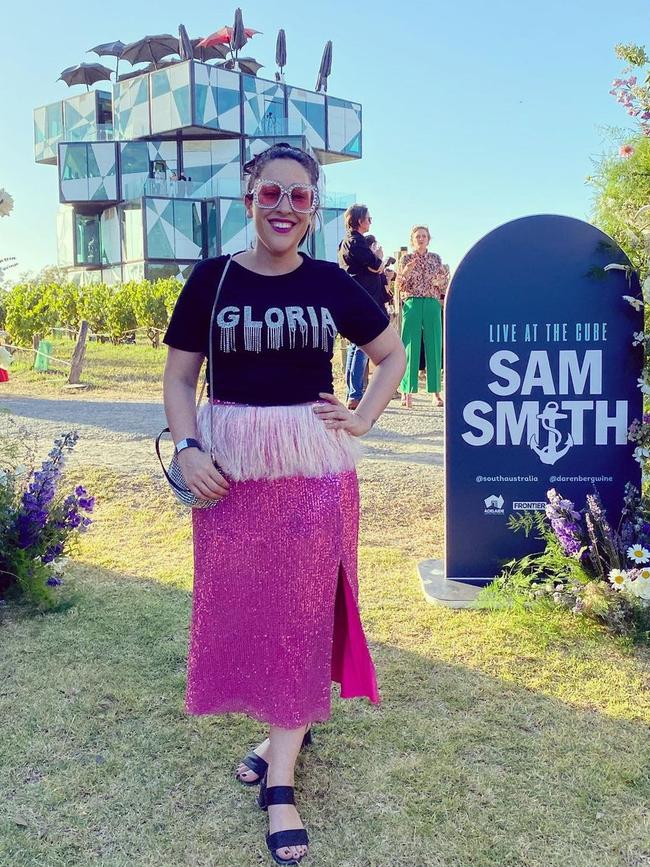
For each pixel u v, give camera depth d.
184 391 2.27
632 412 3.89
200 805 2.38
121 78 46.88
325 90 47.34
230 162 42.22
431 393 10.67
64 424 8.84
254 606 2.20
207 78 40.09
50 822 2.30
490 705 2.92
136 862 2.14
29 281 23.00
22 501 4.16
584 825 2.27
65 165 41.59
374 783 2.46
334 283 2.28
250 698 2.24
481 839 2.22
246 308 2.17
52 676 3.15
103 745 2.68
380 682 3.10
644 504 3.88
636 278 3.82
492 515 4.01
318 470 2.17
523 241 3.85
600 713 2.87
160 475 6.29
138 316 19.16
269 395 2.19
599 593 3.49
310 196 2.15
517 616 3.64
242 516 2.19
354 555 2.37
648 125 4.13
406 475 6.35
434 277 9.38
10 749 2.65
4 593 3.95
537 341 3.89
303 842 2.16
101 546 4.91
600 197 4.22
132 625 3.65
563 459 3.94
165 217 38.47
